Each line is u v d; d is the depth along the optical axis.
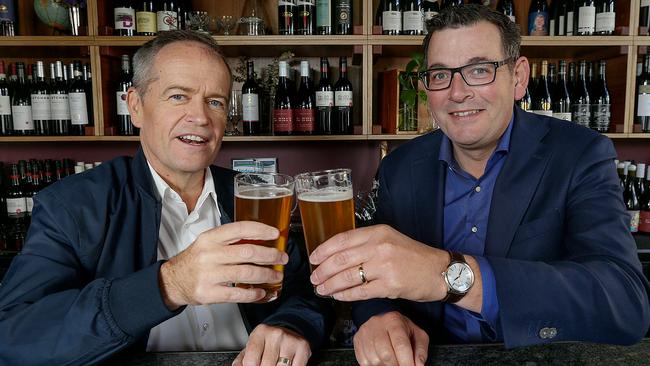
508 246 1.06
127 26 2.01
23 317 0.79
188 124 1.05
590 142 1.08
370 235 0.67
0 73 2.05
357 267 0.66
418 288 0.68
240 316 1.14
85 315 0.73
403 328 0.78
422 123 2.04
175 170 1.13
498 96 1.05
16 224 2.12
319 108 2.09
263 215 0.66
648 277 1.90
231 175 1.29
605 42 2.00
